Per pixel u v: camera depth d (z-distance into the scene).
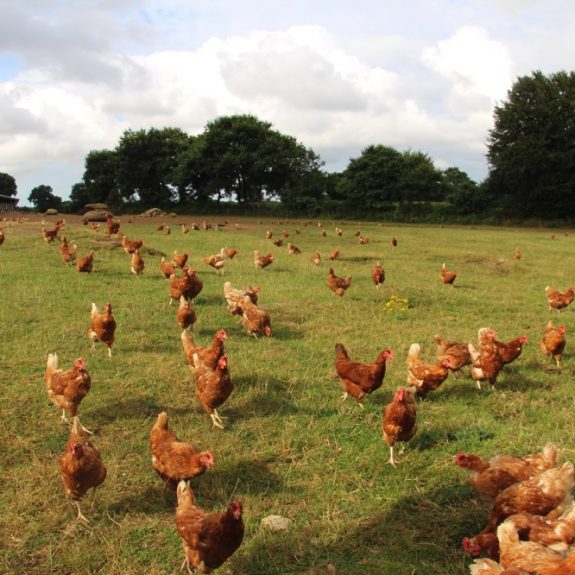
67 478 5.54
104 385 8.99
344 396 8.70
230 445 7.14
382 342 11.70
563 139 59.62
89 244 24.11
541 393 9.05
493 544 4.83
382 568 4.93
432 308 14.94
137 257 18.41
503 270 22.80
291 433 7.52
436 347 10.85
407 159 73.44
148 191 82.88
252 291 14.16
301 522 5.61
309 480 6.41
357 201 72.50
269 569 4.96
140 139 79.75
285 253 27.09
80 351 10.62
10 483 6.24
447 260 25.72
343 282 16.20
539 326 13.34
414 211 68.75
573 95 60.00
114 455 6.82
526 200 62.31
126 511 5.84
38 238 25.47
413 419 6.75
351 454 7.00
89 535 5.45
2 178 113.38
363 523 5.60
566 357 11.02
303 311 14.27
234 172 75.06
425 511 5.83
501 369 9.76
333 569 4.91
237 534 4.62
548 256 28.42
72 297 14.92
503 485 5.54
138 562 5.05
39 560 5.08
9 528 5.47
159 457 5.98
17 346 10.68
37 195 110.50
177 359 10.36
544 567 4.05
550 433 7.48
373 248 31.09
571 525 4.51
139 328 12.30
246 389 9.02
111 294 15.45
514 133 62.91
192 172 76.12
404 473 6.57
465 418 8.02
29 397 8.43
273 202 81.12
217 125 76.12
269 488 6.23
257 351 10.92
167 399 8.60
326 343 11.59
